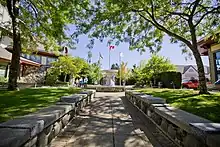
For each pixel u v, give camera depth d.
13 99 6.15
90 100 10.08
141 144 3.68
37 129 2.60
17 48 9.65
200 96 7.21
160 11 9.94
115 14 9.20
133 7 8.88
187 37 11.47
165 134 4.17
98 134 4.26
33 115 3.30
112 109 7.78
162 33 11.75
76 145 3.53
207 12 8.96
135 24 10.96
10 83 9.41
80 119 5.75
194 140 2.66
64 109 4.24
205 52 21.12
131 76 34.47
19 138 2.10
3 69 18.31
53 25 10.41
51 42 12.30
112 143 3.69
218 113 4.17
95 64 31.66
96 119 5.81
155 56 24.38
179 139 3.33
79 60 25.05
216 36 11.13
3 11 16.36
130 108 8.12
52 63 24.17
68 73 24.95
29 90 9.44
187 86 21.48
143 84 25.38
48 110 3.90
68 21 10.24
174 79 19.50
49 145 3.46
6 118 3.61
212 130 2.30
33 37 12.05
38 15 10.79
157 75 23.25
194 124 2.65
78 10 9.60
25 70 23.98
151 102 5.33
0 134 2.15
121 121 5.63
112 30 10.37
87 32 10.08
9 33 10.48
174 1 9.11
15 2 9.41
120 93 16.67
